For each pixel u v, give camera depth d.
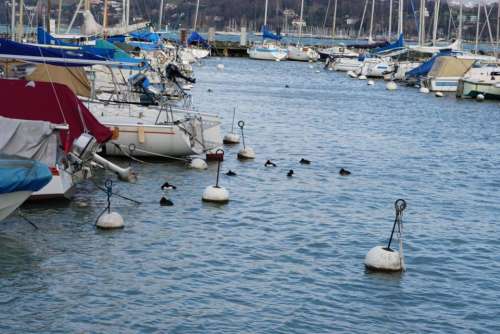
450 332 16.44
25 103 25.62
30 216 22.80
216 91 70.75
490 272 20.47
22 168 20.27
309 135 44.44
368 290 18.56
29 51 27.42
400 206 20.36
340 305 17.53
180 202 25.75
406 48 103.62
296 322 16.41
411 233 23.91
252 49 130.12
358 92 79.12
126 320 16.00
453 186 32.09
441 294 18.59
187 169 31.11
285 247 21.61
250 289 18.14
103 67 43.66
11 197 20.14
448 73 81.12
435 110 63.88
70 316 16.06
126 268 19.02
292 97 69.38
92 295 17.20
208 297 17.48
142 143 31.33
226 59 128.25
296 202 27.08
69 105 25.81
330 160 36.28
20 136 23.17
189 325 15.92
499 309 17.84
